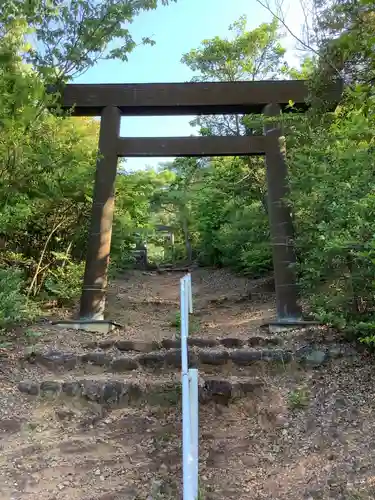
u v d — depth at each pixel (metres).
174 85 6.18
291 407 3.49
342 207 3.99
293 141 5.89
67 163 5.23
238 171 9.31
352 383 3.75
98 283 5.75
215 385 3.70
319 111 4.86
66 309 6.50
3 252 6.22
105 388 3.72
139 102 6.14
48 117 4.98
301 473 2.78
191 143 6.11
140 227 9.34
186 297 4.14
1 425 3.28
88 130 7.22
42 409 3.55
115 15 4.97
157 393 3.70
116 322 6.08
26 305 5.22
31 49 4.92
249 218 8.95
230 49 9.32
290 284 5.54
